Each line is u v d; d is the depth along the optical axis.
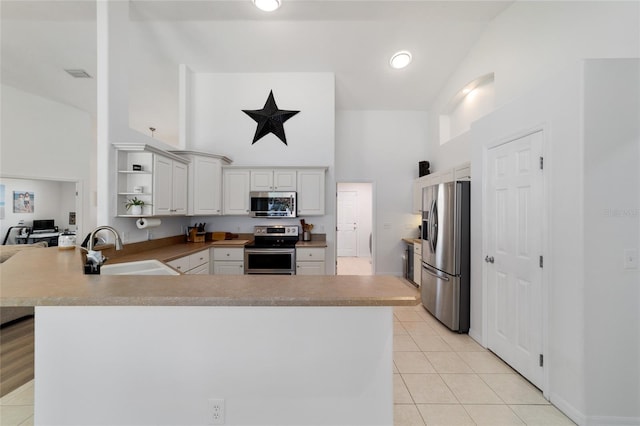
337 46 3.60
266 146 4.16
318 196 4.00
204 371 1.17
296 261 3.73
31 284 1.20
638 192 1.60
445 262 2.94
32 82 3.98
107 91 2.55
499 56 3.04
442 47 3.59
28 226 6.45
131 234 2.90
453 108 4.37
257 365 1.17
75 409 1.16
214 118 4.14
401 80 4.25
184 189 3.54
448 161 4.25
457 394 1.89
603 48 1.94
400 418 1.67
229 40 3.48
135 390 1.16
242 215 4.06
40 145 4.43
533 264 1.97
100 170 2.56
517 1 2.77
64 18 2.84
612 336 1.59
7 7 2.69
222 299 1.05
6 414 1.65
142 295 1.06
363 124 5.11
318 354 1.18
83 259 1.96
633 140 1.60
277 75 4.13
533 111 1.96
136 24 3.18
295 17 3.16
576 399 1.63
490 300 2.46
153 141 3.22
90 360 1.15
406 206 5.11
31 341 2.55
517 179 2.13
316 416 1.19
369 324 1.18
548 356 1.83
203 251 3.48
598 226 1.60
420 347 2.55
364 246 7.80
